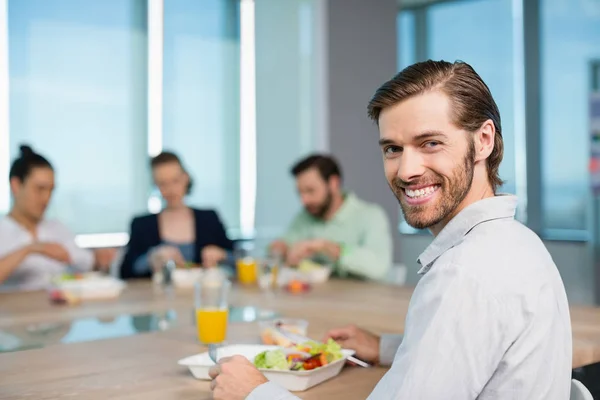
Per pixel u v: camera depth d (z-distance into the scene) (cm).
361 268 271
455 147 101
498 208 103
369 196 457
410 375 90
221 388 108
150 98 418
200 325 157
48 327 179
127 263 306
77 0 391
